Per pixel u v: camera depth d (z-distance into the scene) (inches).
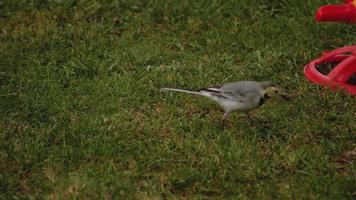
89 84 547.8
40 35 633.0
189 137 468.8
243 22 657.0
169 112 506.3
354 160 443.2
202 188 410.9
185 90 463.2
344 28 634.2
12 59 591.5
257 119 491.8
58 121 489.7
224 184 414.0
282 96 467.2
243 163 432.8
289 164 434.0
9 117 496.7
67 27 647.1
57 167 432.8
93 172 425.1
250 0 682.8
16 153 448.8
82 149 450.6
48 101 521.0
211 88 463.2
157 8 670.5
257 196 403.5
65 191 406.3
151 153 448.8
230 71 570.3
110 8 677.3
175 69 573.9
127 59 592.1
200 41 626.2
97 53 603.8
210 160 435.8
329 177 417.4
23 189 417.1
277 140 463.8
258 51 593.0
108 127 482.0
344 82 522.3
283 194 402.0
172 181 416.5
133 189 409.4
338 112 501.0
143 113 508.1
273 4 680.4
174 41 626.2
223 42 617.3
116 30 649.0
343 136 466.0
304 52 593.6
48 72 567.5
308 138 466.0
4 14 674.2
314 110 502.3
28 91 538.9
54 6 682.2
